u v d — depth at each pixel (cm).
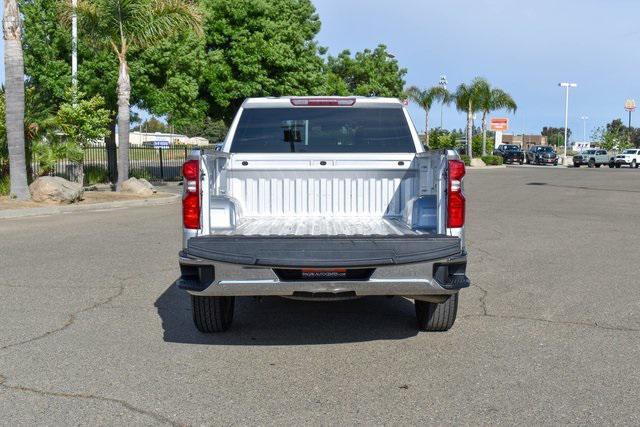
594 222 1457
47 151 2133
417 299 563
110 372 504
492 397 452
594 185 2861
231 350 561
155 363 526
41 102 2202
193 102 2781
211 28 3116
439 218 553
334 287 515
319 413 427
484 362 526
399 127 688
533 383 479
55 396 455
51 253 1039
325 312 693
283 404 442
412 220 600
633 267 920
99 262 961
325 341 588
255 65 3158
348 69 5794
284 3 3275
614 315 667
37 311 685
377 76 5825
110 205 1878
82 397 454
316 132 688
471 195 2267
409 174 677
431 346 570
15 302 722
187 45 2650
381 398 452
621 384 476
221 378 492
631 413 424
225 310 602
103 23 2188
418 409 432
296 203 683
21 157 1817
